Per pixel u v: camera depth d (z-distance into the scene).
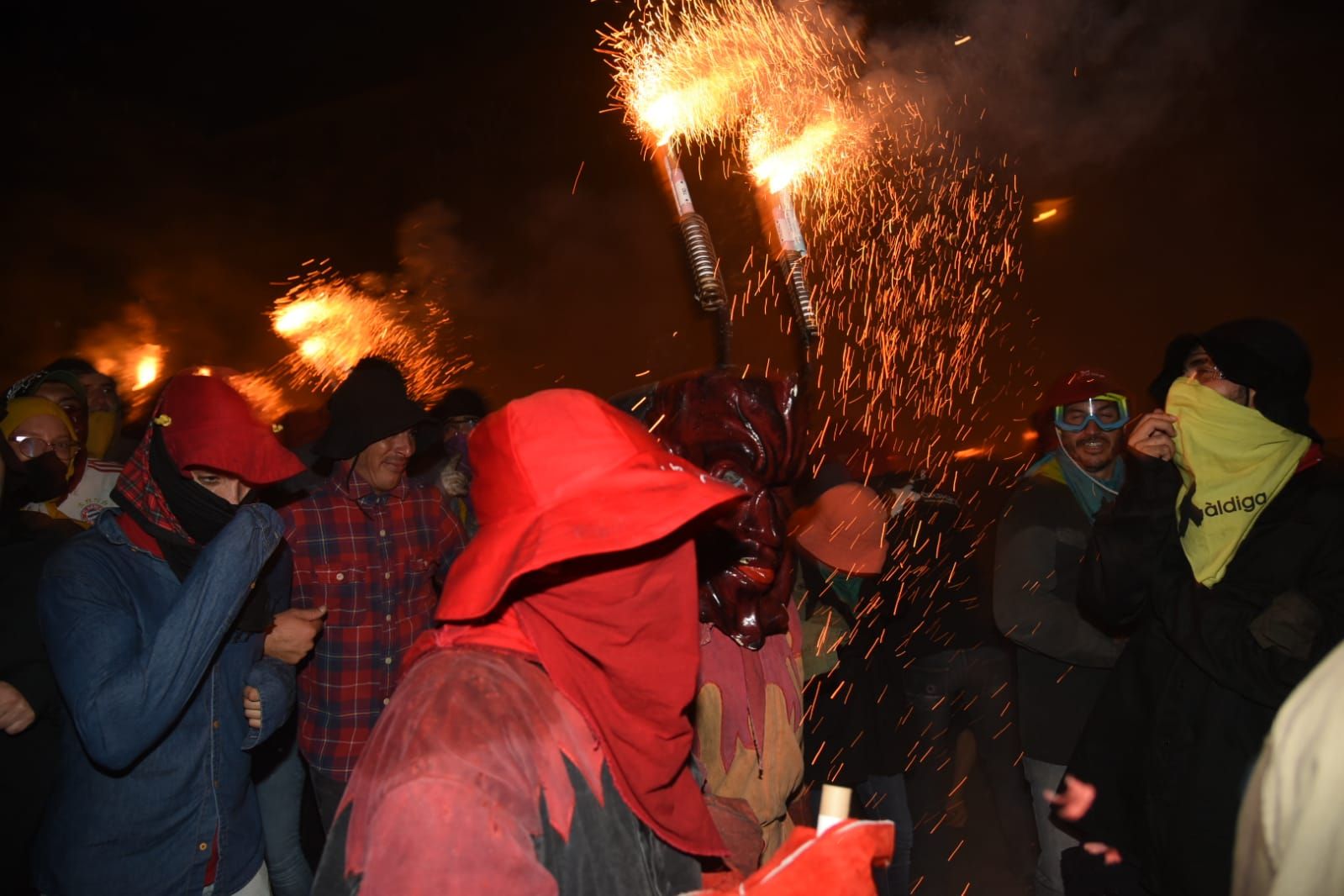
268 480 2.04
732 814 1.60
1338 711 1.02
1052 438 3.25
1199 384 2.39
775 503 1.88
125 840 1.97
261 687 2.19
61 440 2.79
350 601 2.98
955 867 3.86
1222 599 2.29
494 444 1.33
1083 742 2.59
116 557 2.00
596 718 1.25
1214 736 2.27
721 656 1.86
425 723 1.17
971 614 3.61
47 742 2.27
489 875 1.09
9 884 2.23
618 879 1.21
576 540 1.19
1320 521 2.24
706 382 1.90
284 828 3.02
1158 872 2.36
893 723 3.35
